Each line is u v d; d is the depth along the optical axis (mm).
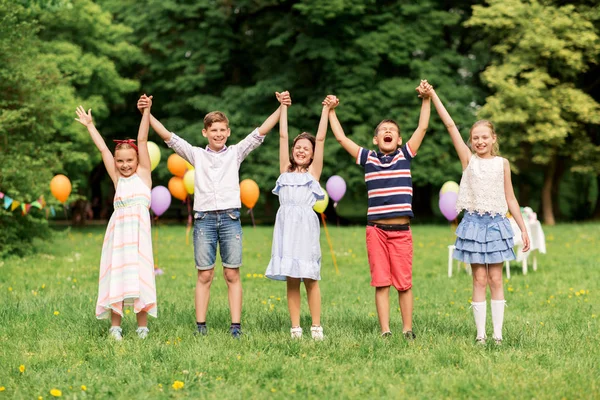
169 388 3998
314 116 23328
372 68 22719
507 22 22359
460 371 4285
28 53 12383
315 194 5473
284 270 5148
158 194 10320
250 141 5707
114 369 4344
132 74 25625
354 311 6746
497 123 22625
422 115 5469
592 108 22094
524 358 4641
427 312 6809
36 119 12164
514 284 8906
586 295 7938
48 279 9031
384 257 5441
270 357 4621
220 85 25047
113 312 5359
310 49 22125
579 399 3756
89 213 29844
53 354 4758
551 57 22375
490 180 5207
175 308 6730
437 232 19000
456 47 27344
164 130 5539
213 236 5535
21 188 11609
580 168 23562
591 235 17422
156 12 23766
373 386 3994
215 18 23578
